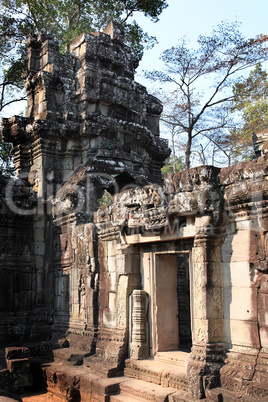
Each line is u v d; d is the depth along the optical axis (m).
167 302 8.79
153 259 8.78
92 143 14.54
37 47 16.38
